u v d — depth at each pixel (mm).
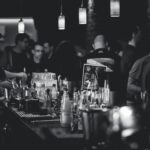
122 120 2801
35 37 14875
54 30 13656
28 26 14914
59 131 3795
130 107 2820
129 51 6855
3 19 14836
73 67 7578
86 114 3193
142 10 10852
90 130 3168
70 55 7914
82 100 4641
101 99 4746
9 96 7199
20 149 5070
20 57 10031
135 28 6891
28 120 5008
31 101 5723
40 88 6492
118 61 6828
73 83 6102
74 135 3646
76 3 13352
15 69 9906
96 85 5215
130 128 2768
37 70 10031
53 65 8641
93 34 10930
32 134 3955
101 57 6832
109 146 2898
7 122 6203
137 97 5035
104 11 11203
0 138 6023
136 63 5941
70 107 4160
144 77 5844
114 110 2914
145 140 2752
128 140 2756
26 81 8008
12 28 14867
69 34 13336
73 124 3922
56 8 13758
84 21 8656
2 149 5941
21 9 14492
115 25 10992
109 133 2902
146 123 2777
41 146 3480
